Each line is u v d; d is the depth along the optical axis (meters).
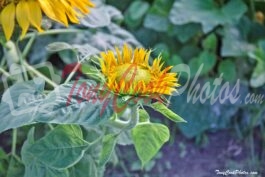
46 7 0.90
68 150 0.92
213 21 1.60
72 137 0.92
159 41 1.68
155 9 1.66
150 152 0.94
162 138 0.93
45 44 1.48
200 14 1.61
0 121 0.85
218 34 1.69
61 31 1.26
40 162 0.95
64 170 0.94
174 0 1.66
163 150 1.58
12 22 0.92
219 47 1.71
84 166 0.97
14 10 0.92
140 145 0.94
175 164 1.56
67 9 0.91
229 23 1.61
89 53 1.00
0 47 1.36
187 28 1.64
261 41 1.60
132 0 1.72
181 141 1.61
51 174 0.94
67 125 0.92
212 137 1.63
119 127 0.91
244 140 1.62
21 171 1.09
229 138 1.63
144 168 1.53
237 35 1.62
